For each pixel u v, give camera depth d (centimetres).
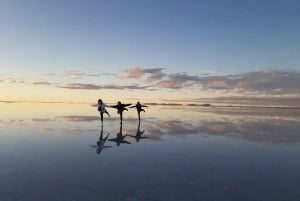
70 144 1598
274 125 3053
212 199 805
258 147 1642
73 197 799
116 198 800
